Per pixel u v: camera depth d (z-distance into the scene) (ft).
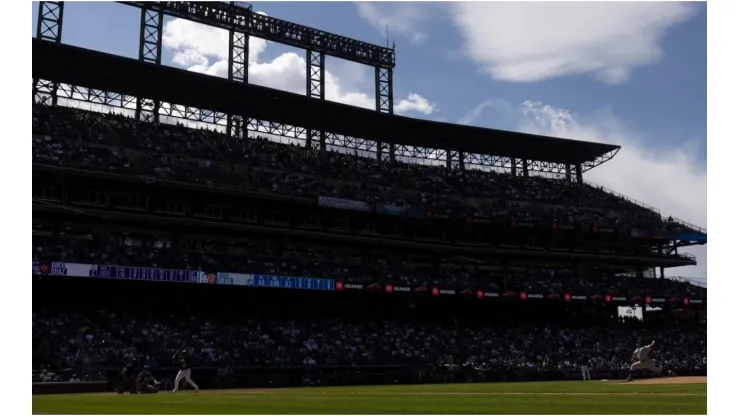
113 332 173.47
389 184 260.21
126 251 191.31
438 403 72.33
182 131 238.89
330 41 270.87
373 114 252.42
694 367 214.48
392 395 96.27
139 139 221.05
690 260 288.92
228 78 248.73
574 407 62.90
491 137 280.31
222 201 216.33
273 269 212.02
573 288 257.34
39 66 208.03
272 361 181.68
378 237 238.48
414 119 258.98
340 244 243.19
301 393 107.86
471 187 279.90
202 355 172.65
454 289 230.48
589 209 290.56
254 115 249.75
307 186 233.76
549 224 257.55
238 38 255.09
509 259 272.72
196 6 241.55
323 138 268.82
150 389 113.70
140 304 195.83
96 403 73.77
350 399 83.25
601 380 177.06
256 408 64.03
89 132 212.02
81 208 192.95
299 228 228.43
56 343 157.79
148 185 197.36
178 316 194.29
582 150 300.81
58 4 217.56
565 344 237.86
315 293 226.17
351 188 245.24
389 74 286.66
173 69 215.72
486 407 64.23
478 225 249.34
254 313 214.48
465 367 193.88
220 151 234.99
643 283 276.00
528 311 261.44
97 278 179.22
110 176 189.26
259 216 227.20
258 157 240.73
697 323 271.90
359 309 234.17
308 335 202.90
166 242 215.31
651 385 122.62
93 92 226.17
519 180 298.76
